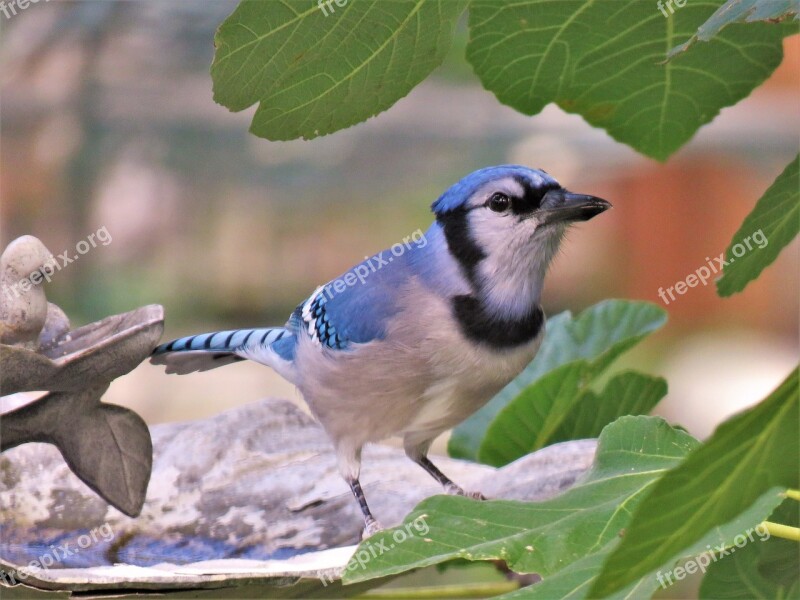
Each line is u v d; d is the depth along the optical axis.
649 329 7.04
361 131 15.84
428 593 6.19
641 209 19.20
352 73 4.49
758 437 2.57
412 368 6.36
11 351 4.74
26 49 12.52
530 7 5.25
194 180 15.38
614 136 6.19
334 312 6.54
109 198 15.05
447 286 6.36
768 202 4.42
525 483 5.94
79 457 5.57
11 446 5.37
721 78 5.75
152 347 5.19
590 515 3.99
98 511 6.61
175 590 4.60
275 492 6.82
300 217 16.61
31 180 14.49
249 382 15.62
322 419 6.83
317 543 6.60
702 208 19.05
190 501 6.74
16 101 13.45
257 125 4.62
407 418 6.62
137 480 5.76
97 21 12.08
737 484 2.65
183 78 13.44
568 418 7.00
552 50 5.54
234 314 17.09
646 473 4.15
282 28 4.12
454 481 6.74
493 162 16.30
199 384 15.41
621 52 5.54
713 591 5.20
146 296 15.89
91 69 12.82
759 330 19.64
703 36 3.83
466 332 6.32
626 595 3.52
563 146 16.30
